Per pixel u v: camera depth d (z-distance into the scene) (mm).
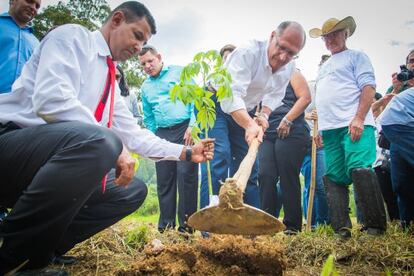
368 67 3859
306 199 5383
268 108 3801
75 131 2000
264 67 3488
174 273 1904
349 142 3666
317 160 4938
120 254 2918
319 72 4285
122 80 4191
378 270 2650
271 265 2041
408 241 3174
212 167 3705
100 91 2412
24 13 3342
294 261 2859
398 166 4012
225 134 3756
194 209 4059
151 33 2463
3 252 1860
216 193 3680
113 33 2414
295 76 4141
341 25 3959
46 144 2008
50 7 14297
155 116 4516
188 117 4371
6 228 1869
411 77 4414
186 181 4016
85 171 1947
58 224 1935
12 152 2047
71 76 2162
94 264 2639
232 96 3180
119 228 3617
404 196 4090
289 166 3891
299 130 3969
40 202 1869
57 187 1885
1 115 2158
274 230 2039
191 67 2836
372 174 3471
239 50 3477
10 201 2264
